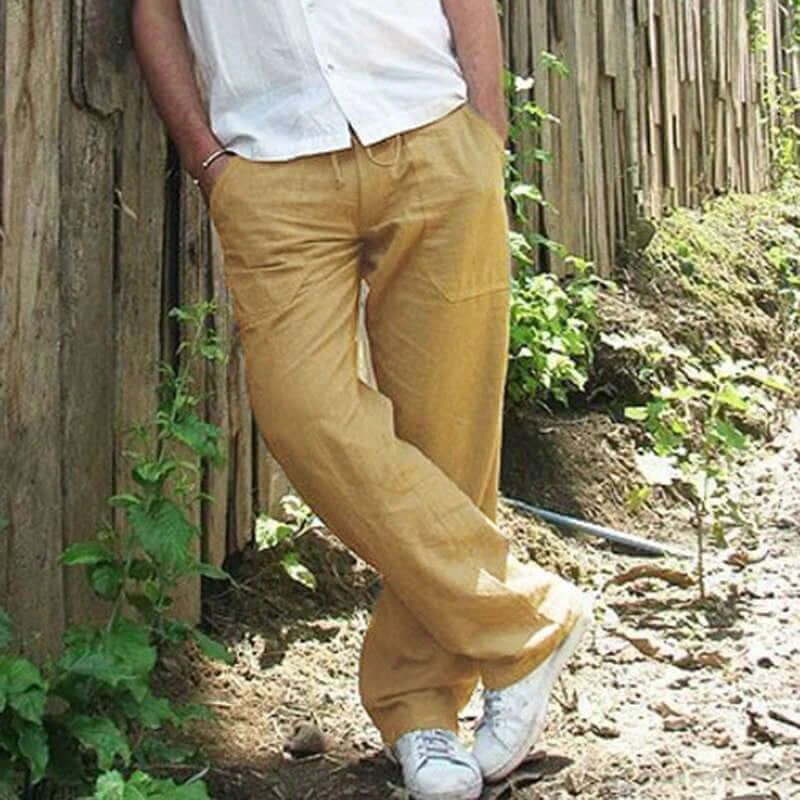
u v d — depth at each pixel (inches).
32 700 103.0
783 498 219.1
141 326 140.9
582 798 124.0
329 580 167.8
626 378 233.1
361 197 117.0
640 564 185.8
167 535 120.8
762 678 153.4
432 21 119.7
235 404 159.8
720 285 287.3
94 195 132.0
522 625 123.3
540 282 218.8
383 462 115.3
